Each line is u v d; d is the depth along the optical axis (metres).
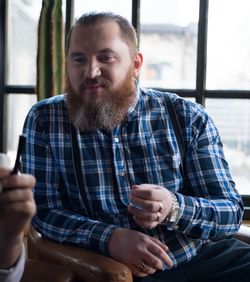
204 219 1.14
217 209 1.16
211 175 1.23
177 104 1.28
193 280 1.16
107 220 1.20
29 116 1.29
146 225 1.05
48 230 1.19
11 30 2.01
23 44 2.02
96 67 1.17
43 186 1.24
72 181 1.22
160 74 1.99
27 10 1.99
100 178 1.21
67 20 1.94
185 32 1.96
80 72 1.18
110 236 1.09
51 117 1.26
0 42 1.98
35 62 1.98
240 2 1.92
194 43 1.97
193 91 1.97
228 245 1.24
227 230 1.19
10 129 2.06
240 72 1.96
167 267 1.15
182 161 1.25
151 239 1.07
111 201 1.20
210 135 1.27
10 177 0.64
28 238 1.27
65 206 1.26
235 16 1.93
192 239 1.21
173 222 1.12
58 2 1.81
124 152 1.21
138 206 1.05
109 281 0.97
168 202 1.09
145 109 1.25
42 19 1.80
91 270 1.01
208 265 1.18
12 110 2.05
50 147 1.25
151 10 1.96
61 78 1.81
